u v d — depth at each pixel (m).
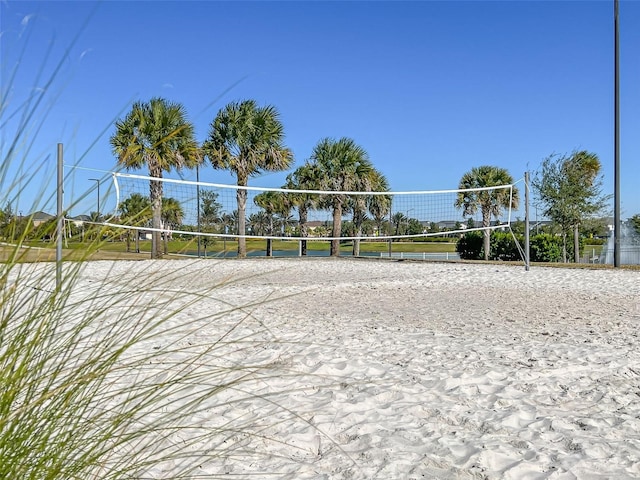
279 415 2.58
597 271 11.97
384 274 11.55
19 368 1.13
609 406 2.80
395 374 3.35
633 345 4.24
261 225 24.33
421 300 7.14
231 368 1.58
